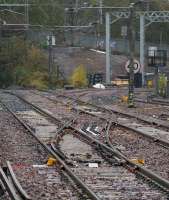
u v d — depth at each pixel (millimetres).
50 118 79438
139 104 112625
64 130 62969
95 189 30781
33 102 115938
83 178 34062
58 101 119188
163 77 138750
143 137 56250
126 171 36688
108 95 149875
